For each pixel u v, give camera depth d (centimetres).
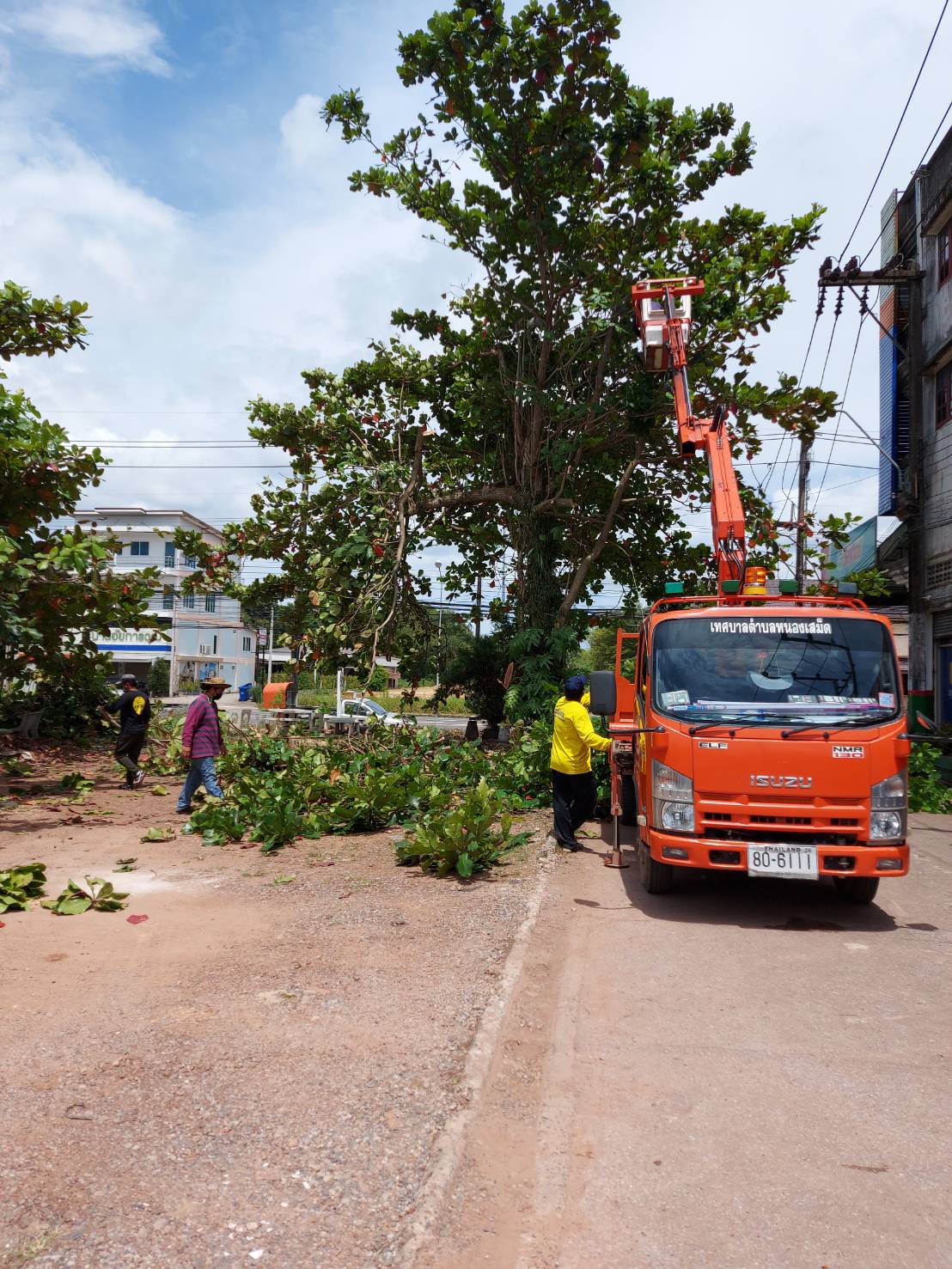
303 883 741
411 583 1731
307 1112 350
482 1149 336
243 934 593
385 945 569
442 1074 385
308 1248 269
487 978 507
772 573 1661
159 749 1717
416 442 1723
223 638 6197
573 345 1628
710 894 749
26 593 1281
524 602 1831
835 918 681
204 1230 275
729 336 1509
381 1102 359
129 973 510
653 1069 409
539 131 1407
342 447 1786
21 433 1330
